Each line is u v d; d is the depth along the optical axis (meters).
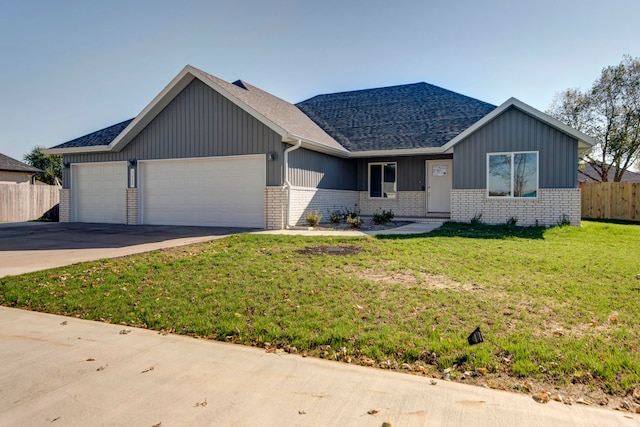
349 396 3.26
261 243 10.21
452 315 4.91
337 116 21.33
